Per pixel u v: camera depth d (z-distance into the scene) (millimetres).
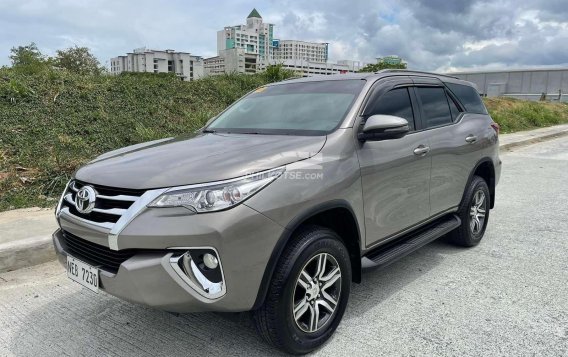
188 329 3320
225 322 3420
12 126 8000
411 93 4152
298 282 2791
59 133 8203
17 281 4203
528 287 3977
